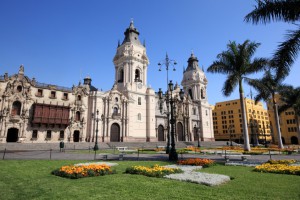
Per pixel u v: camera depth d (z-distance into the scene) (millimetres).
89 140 51250
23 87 44656
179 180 10719
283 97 44406
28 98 44812
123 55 64500
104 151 34031
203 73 89500
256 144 58531
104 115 54625
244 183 10086
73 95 51594
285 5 15656
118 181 10367
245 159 20797
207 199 7492
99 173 12055
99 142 49344
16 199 7488
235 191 8578
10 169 13992
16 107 43938
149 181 10414
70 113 50438
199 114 82500
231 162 18672
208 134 83812
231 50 31344
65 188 8984
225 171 13789
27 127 44094
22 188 9008
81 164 15992
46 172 12984
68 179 10844
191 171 13188
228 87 30703
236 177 11672
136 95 62906
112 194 8117
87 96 54031
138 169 12867
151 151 34625
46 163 17172
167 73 28578
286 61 15055
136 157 23328
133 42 66750
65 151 33406
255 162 18594
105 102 55438
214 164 16812
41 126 45781
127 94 60594
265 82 36250
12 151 32625
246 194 8141
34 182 10141
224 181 10438
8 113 42062
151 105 65000
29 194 8102
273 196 7859
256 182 10289
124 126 58031
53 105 47312
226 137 109938
